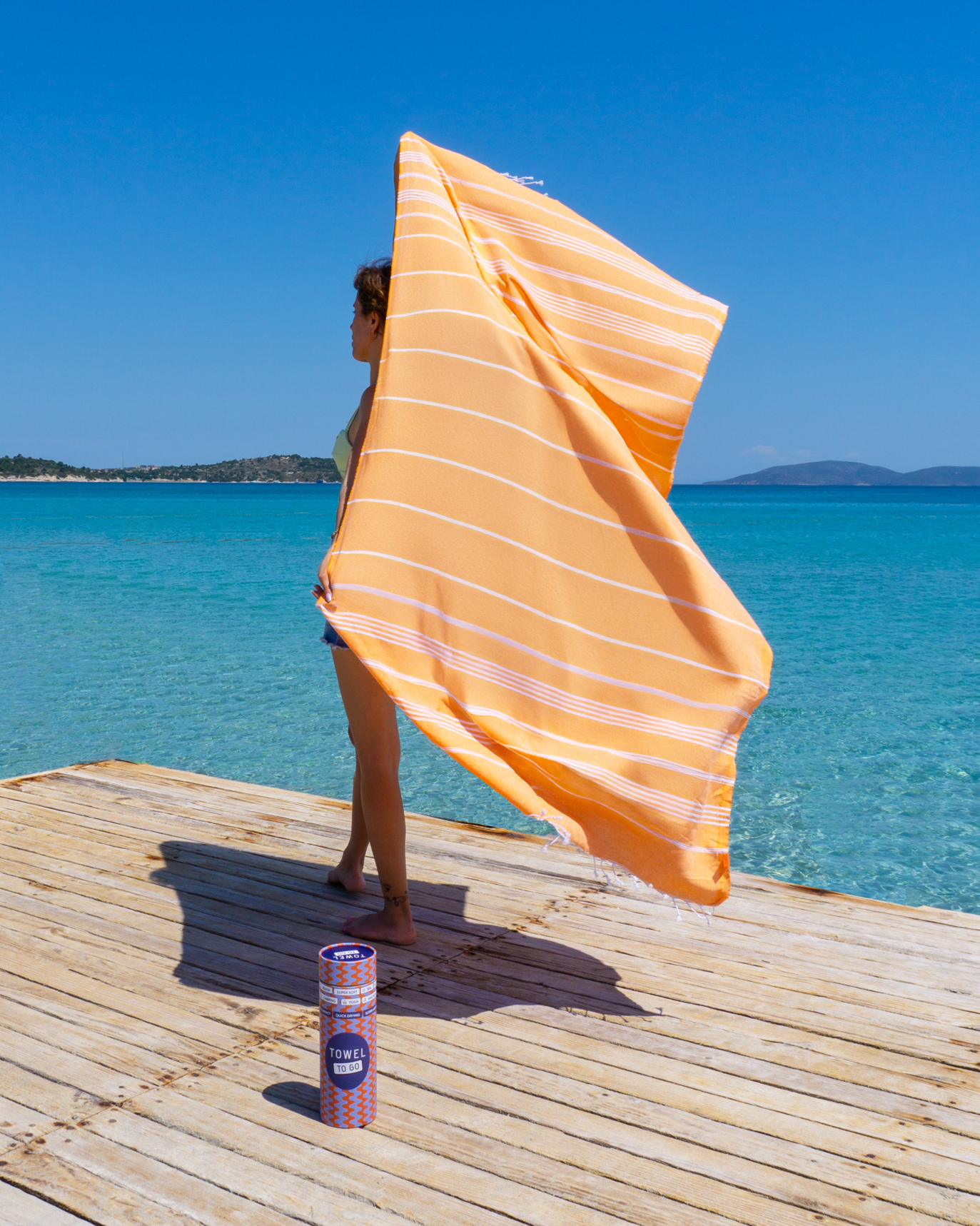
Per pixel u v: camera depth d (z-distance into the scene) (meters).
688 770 2.46
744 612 2.49
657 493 2.47
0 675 10.91
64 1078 2.19
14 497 118.38
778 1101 2.16
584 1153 1.95
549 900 3.44
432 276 2.47
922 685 11.02
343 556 2.34
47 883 3.49
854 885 5.45
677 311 2.57
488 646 2.41
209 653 12.33
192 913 3.23
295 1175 1.85
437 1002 2.63
